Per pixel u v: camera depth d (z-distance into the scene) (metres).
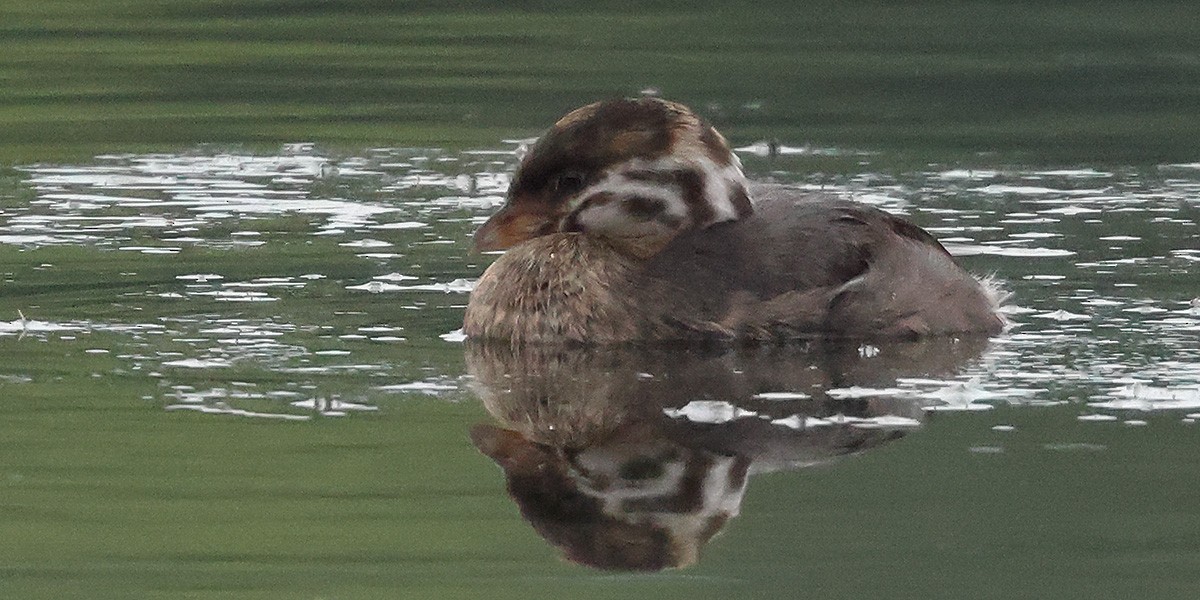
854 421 11.79
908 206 18.56
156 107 23.38
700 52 26.69
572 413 11.92
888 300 13.76
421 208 18.55
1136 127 22.45
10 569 9.40
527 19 29.09
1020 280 15.57
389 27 28.48
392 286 15.41
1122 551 9.76
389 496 10.43
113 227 17.48
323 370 12.83
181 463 10.88
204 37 27.59
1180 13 29.48
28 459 10.91
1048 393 12.38
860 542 9.88
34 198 18.73
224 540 9.80
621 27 28.55
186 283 15.38
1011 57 26.52
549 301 13.76
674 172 14.11
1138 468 10.91
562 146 14.21
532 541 9.85
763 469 10.95
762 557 9.68
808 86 24.72
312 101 23.80
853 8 30.08
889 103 23.83
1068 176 19.95
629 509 10.32
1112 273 15.80
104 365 12.87
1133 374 12.75
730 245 13.94
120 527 9.92
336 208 18.47
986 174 20.05
